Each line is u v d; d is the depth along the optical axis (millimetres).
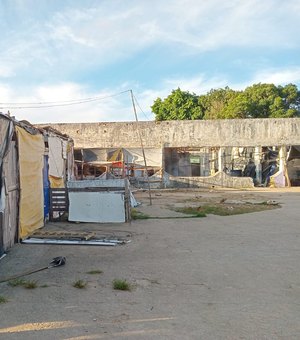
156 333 4141
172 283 5922
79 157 30922
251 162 34031
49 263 7031
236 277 6242
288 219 12477
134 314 4676
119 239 9156
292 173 31922
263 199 19609
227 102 43875
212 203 17500
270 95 40156
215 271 6578
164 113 45500
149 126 30609
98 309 4832
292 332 4176
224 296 5344
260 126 30562
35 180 10344
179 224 11453
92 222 11742
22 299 5180
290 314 4684
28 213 9672
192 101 45000
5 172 8211
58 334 4121
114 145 30562
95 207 11812
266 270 6645
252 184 29641
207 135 30625
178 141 30578
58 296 5297
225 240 9156
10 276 6230
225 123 30656
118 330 4219
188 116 44594
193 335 4094
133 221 11969
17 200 8938
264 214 13664
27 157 9688
